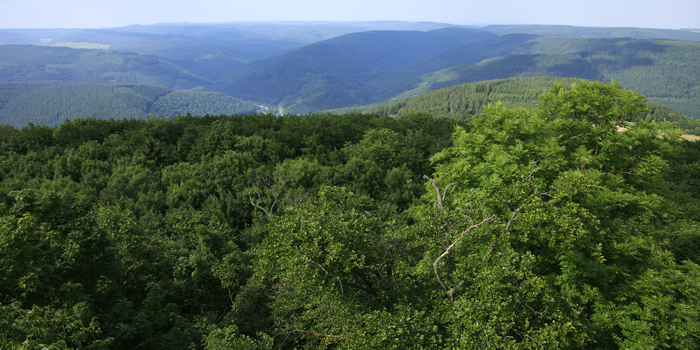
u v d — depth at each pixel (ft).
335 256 32.48
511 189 47.93
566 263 45.21
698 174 167.94
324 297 36.45
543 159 61.72
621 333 45.24
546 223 43.24
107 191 113.39
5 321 26.53
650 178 66.69
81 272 40.60
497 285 32.37
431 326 33.04
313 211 38.01
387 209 104.17
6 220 35.70
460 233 39.86
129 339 40.60
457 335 32.07
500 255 36.40
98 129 173.37
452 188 66.64
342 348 35.04
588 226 46.88
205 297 55.62
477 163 68.44
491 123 73.10
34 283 34.53
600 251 46.78
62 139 158.61
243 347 34.06
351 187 120.26
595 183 46.73
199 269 56.39
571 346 36.65
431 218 42.83
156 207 106.52
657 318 43.68
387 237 41.45
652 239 59.98
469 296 35.50
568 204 41.45
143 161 139.23
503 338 31.40
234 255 57.57
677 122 67.62
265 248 37.50
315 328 42.88
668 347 44.68
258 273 37.52
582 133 68.49
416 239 42.19
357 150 168.96
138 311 44.21
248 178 124.47
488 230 39.58
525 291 33.55
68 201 46.14
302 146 180.45
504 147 66.28
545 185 50.75
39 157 141.08
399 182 130.11
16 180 114.73
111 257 44.04
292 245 35.53
